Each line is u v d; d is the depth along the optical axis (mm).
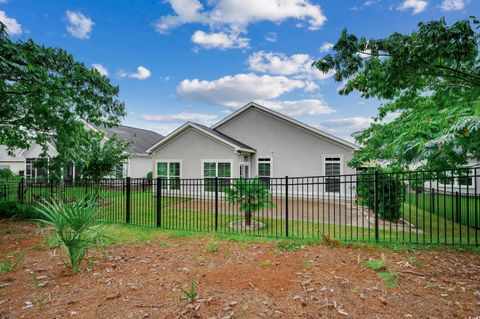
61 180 8227
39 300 2660
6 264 3762
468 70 5113
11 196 9781
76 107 6961
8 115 6816
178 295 2770
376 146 8266
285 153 13906
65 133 7109
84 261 3908
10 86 6285
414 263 3633
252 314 2389
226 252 4336
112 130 21141
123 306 2541
